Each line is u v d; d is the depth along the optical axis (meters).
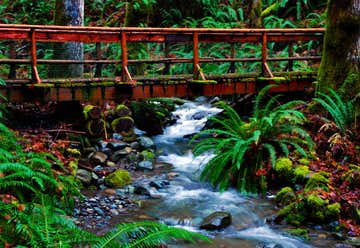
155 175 7.26
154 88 8.09
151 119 9.38
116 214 5.75
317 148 7.14
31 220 3.96
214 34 8.65
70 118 7.97
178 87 8.29
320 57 9.71
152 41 8.07
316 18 13.94
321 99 7.75
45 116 7.93
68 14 9.22
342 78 7.93
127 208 5.98
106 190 6.47
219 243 5.03
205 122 9.94
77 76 9.39
